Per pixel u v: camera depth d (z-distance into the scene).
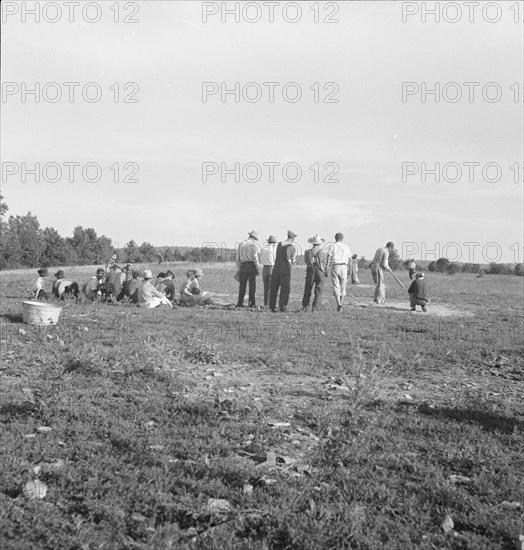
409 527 4.08
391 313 17.69
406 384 8.38
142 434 5.61
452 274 53.12
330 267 17.84
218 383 8.01
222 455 5.24
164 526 3.85
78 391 7.04
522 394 8.13
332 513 4.17
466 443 5.72
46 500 4.23
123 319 13.33
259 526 4.02
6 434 5.40
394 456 5.29
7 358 8.84
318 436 5.90
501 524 4.14
